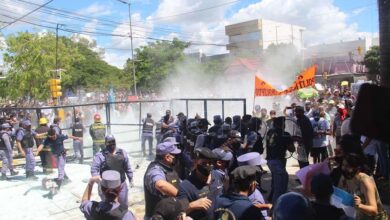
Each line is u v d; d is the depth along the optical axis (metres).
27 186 10.48
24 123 11.55
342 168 4.09
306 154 8.62
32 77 35.53
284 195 2.78
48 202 9.08
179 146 6.74
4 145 11.59
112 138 6.29
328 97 20.80
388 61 3.17
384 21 3.21
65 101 37.22
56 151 10.19
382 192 6.46
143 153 14.52
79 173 11.84
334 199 3.88
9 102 41.94
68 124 17.48
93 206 3.94
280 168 6.92
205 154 4.03
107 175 3.89
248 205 3.37
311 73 13.09
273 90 13.80
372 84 1.70
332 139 11.88
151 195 4.29
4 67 37.62
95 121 13.15
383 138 1.65
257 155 4.70
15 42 35.97
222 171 4.70
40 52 35.84
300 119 8.54
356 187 3.89
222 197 3.54
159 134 12.83
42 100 36.22
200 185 4.10
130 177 6.45
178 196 4.01
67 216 8.16
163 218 3.20
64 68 40.97
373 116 1.66
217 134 8.16
